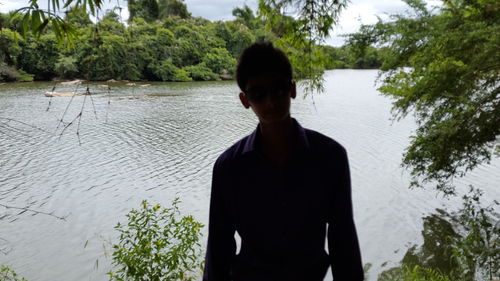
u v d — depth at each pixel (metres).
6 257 8.31
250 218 1.20
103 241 8.98
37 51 41.25
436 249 8.41
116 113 26.39
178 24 66.25
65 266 7.96
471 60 4.49
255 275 1.24
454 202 10.85
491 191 11.41
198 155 16.05
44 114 24.77
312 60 2.95
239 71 1.15
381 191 11.95
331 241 1.22
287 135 1.16
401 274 7.55
